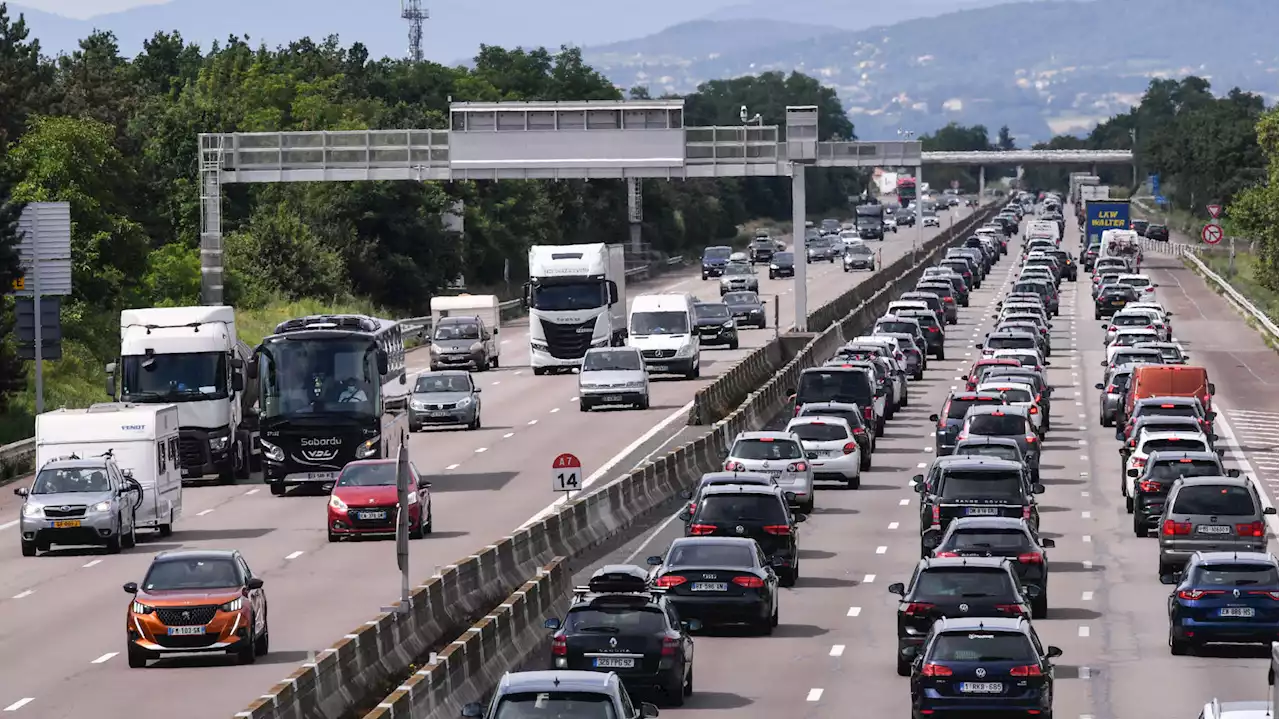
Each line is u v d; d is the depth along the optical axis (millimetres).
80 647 76000
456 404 157625
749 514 92062
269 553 100625
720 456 137625
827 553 103062
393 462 108188
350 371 126062
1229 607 73000
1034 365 174000
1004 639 57625
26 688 67562
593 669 63562
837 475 127312
